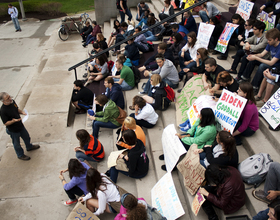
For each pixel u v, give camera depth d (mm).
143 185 4199
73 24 12875
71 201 4352
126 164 4176
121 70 6418
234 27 6117
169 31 8781
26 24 16516
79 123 6473
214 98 4504
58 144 5848
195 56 6008
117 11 13336
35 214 4293
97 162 5059
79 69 9375
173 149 4098
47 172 5129
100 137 5742
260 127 4258
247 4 6504
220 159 3398
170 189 3674
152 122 5062
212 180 3092
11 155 5578
